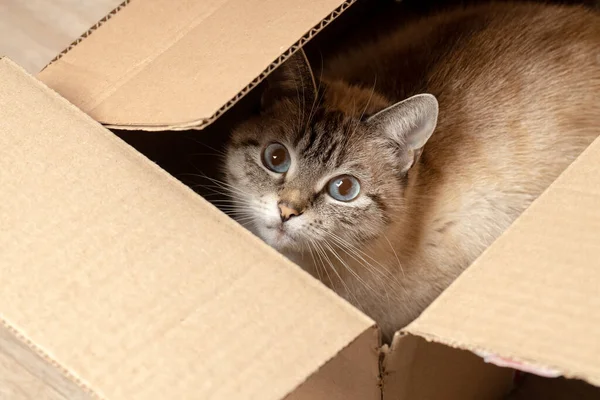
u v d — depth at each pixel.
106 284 0.80
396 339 0.77
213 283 0.78
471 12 1.61
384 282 1.35
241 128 1.34
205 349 0.73
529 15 1.53
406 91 1.44
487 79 1.42
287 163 1.27
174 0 1.09
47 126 0.96
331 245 1.28
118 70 1.04
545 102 1.40
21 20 2.05
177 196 0.87
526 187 1.38
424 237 1.35
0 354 1.53
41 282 0.81
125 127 0.97
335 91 1.35
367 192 1.27
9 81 1.02
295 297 0.76
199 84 0.95
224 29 1.00
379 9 1.77
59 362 0.74
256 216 1.28
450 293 0.75
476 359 1.14
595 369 0.63
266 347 0.73
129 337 0.75
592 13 1.57
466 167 1.37
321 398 1.00
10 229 0.86
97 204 0.87
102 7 2.09
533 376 1.52
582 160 0.84
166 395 0.70
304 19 0.93
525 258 0.76
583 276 0.72
